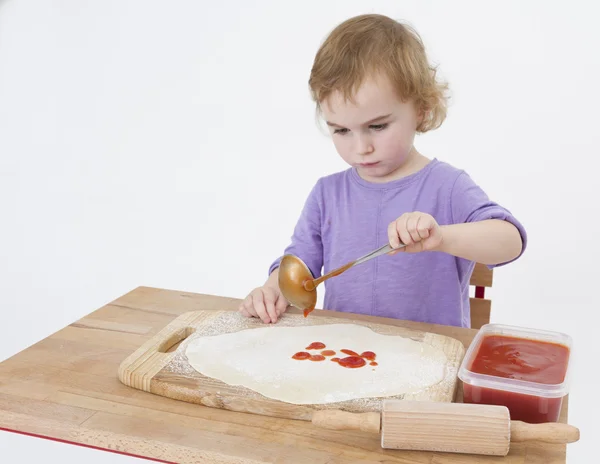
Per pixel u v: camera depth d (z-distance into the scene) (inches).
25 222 135.0
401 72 53.3
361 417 40.1
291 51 132.3
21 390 46.8
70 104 145.4
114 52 142.3
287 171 129.8
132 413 44.1
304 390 45.3
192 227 128.1
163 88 138.2
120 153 140.9
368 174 63.2
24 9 152.3
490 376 42.3
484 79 124.0
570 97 122.0
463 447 39.3
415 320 64.5
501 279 115.7
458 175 63.0
